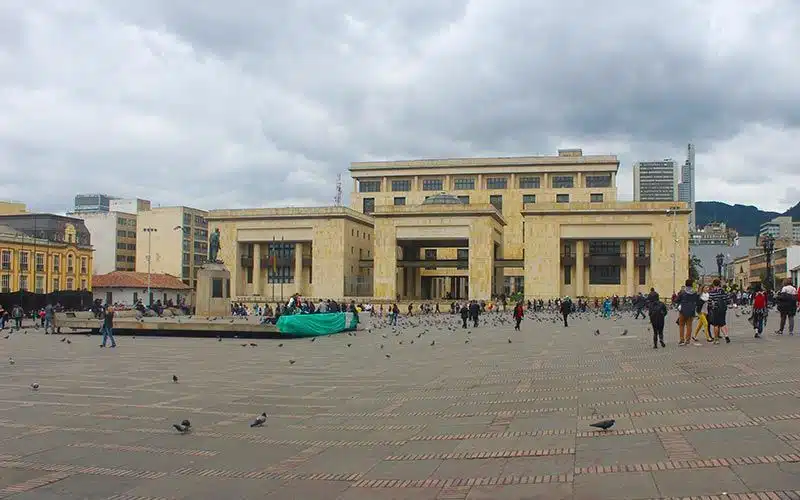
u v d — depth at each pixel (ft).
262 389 60.54
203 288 181.98
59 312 173.58
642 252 323.57
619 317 201.46
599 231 320.91
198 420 46.14
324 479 31.32
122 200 461.37
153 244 423.23
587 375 60.80
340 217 350.84
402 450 36.24
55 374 73.20
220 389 60.75
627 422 39.14
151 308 207.51
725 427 35.81
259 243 367.04
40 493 30.04
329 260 350.64
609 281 328.08
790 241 512.63
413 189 410.31
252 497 28.99
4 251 290.15
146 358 92.58
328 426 43.47
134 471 33.42
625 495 26.35
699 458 30.37
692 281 82.12
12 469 34.01
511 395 52.49
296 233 357.82
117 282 355.15
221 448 37.93
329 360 87.51
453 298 382.83
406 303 311.06
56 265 321.73
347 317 154.81
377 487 29.73
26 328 174.50
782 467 28.17
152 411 49.67
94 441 39.96
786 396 43.01
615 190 387.75
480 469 31.55
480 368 72.33
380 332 150.51
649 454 31.81
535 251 325.42
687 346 80.33
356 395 56.18
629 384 53.21
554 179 395.34
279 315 148.46
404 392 57.00
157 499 29.04
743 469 28.25
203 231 441.68
